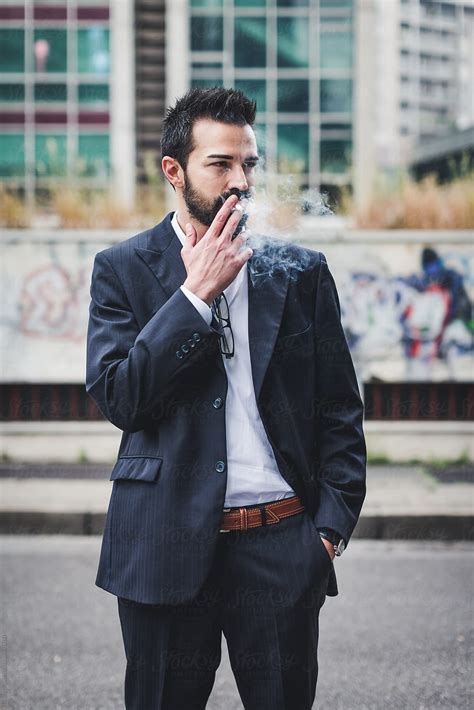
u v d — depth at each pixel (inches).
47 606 198.5
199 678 87.1
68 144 370.9
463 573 227.6
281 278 89.6
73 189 353.1
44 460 330.3
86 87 371.6
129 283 88.4
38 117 370.6
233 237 85.3
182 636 86.2
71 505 268.2
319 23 370.3
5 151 368.2
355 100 369.7
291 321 89.3
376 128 370.3
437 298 328.5
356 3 368.8
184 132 85.0
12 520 265.1
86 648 172.9
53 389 332.8
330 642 176.4
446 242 327.3
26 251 328.5
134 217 336.5
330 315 91.6
